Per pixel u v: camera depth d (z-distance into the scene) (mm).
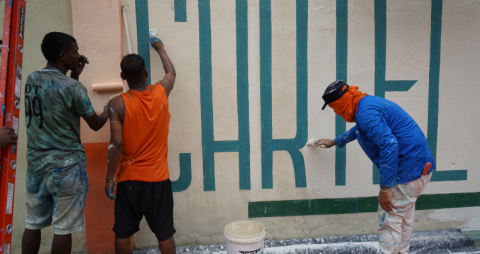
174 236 3037
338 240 3111
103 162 2768
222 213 3059
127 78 2330
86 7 2648
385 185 2172
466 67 3115
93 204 2789
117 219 2381
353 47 3010
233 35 2900
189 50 2871
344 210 3160
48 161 2180
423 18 3037
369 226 3201
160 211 2416
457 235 3193
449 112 3146
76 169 2271
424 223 3254
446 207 3240
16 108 1961
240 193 3055
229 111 2969
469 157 3205
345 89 2328
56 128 2189
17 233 2881
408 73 3076
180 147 2955
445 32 3068
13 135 1898
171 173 2969
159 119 2342
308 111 3035
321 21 2963
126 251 2410
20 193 2857
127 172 2336
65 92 2158
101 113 2695
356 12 2979
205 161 2992
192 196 3014
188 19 2842
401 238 2496
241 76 2947
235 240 2533
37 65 2791
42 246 2928
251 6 2893
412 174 2275
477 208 3264
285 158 3059
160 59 2848
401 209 2336
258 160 3037
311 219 3146
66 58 2244
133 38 2803
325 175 3107
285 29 2941
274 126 3021
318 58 2994
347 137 2723
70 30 2773
